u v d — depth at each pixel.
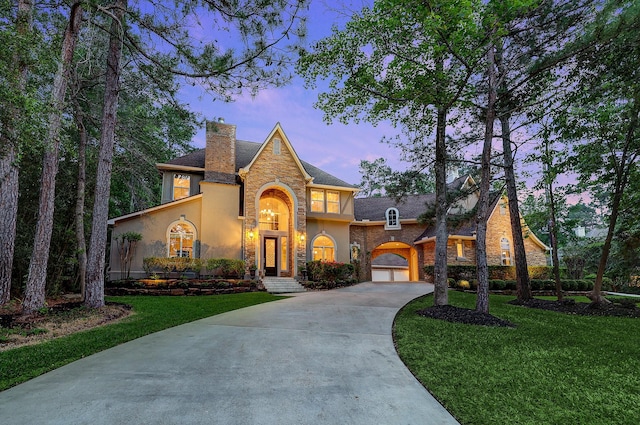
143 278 16.94
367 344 6.84
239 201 19.94
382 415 3.91
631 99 11.01
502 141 14.73
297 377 4.95
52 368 5.34
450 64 10.77
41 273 9.20
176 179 20.14
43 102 6.68
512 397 4.54
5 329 7.59
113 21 10.37
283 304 12.16
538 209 16.95
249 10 8.75
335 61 11.02
